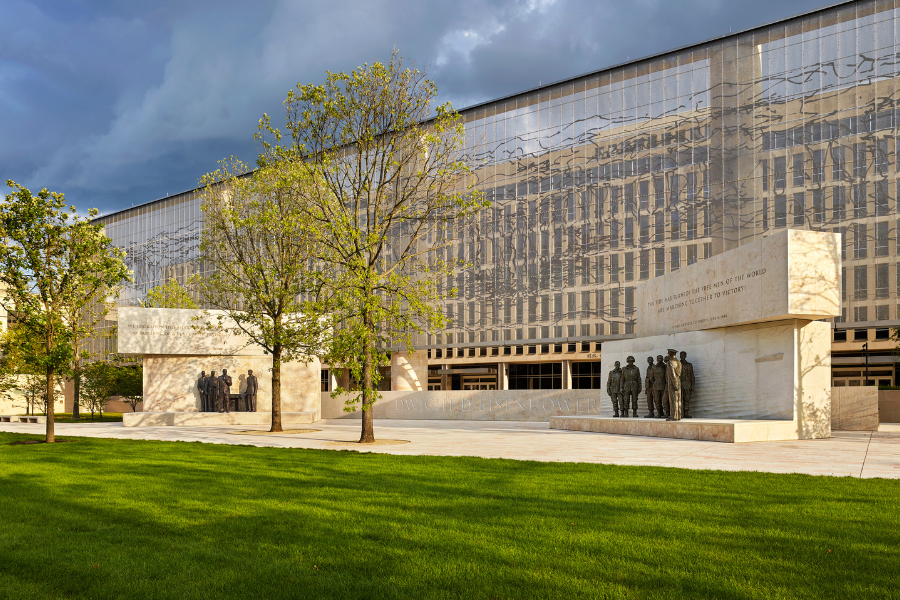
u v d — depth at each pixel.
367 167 24.02
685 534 7.86
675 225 53.19
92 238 24.77
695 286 29.52
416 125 24.23
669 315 32.06
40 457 18.17
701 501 10.12
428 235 61.00
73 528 8.69
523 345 59.94
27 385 54.56
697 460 16.61
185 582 6.24
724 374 27.45
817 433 24.09
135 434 29.36
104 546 7.67
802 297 23.06
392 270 23.59
